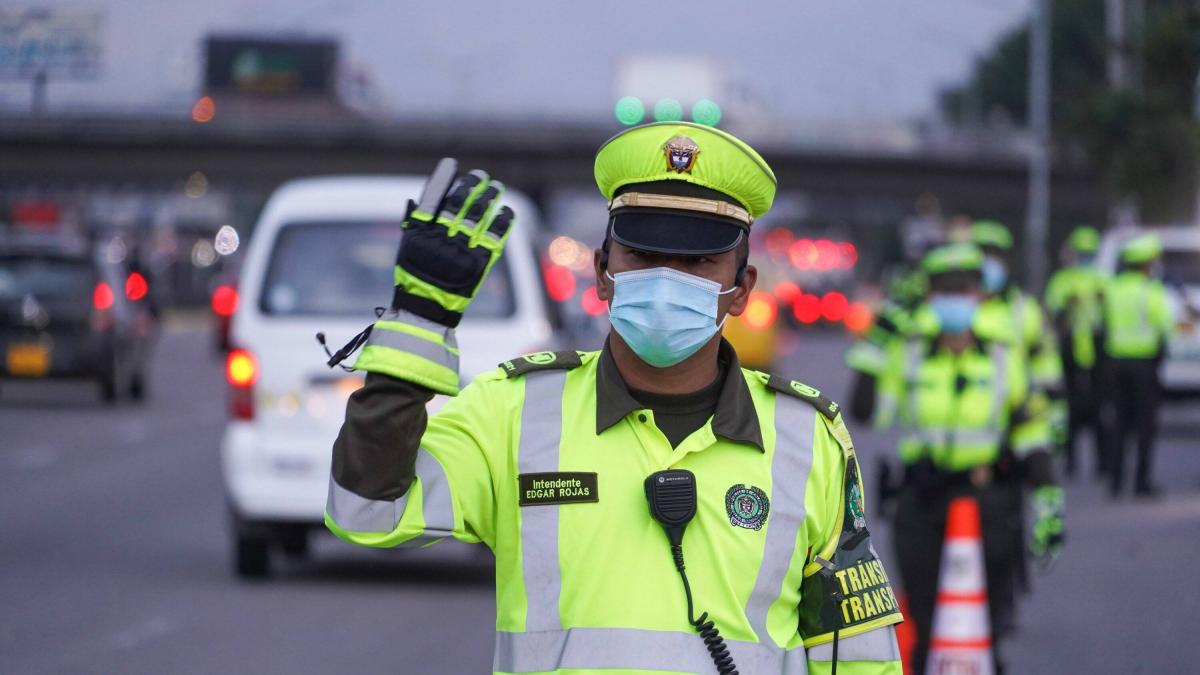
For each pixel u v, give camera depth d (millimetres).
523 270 27484
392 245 28062
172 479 42312
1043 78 129625
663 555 8141
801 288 143125
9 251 61906
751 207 8391
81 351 61406
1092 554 31000
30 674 21000
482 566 30438
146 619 24828
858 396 18547
